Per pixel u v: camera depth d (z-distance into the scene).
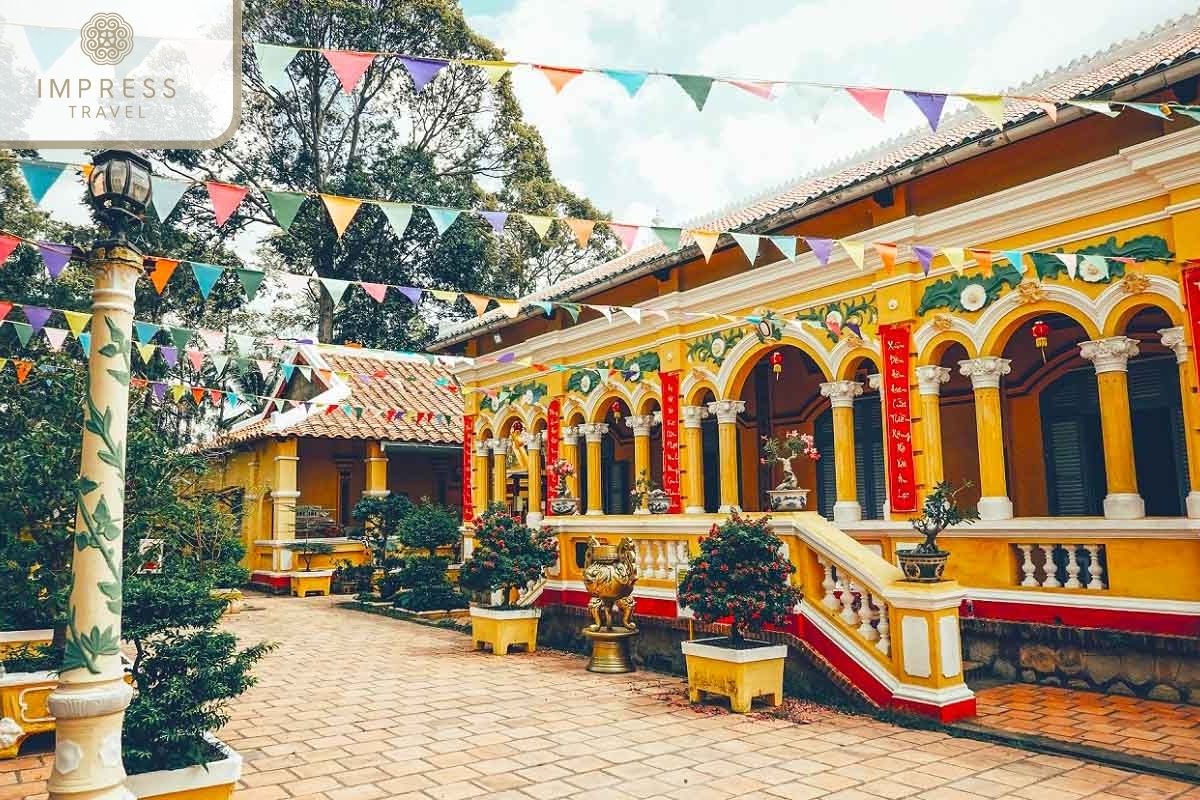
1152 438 10.48
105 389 4.22
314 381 22.89
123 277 4.34
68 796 3.90
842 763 6.06
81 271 17.86
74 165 4.95
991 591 8.98
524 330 17.28
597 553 9.98
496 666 10.34
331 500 22.41
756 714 7.52
